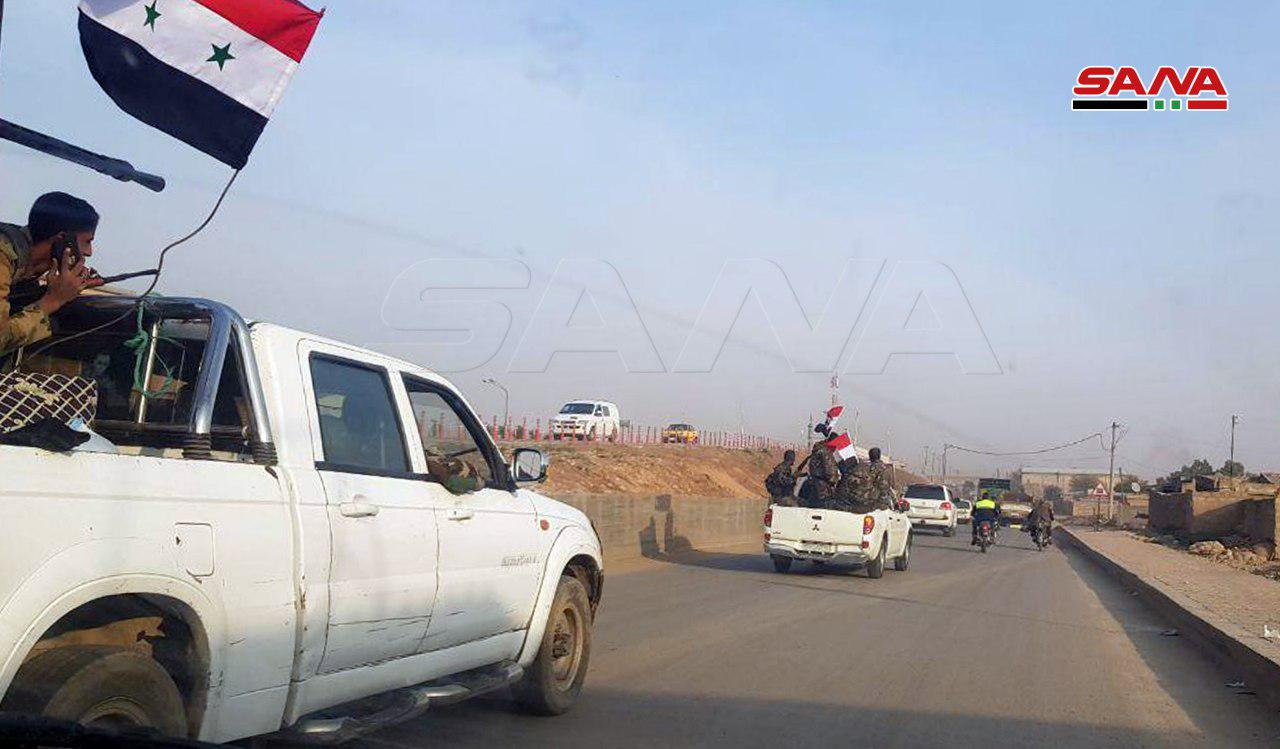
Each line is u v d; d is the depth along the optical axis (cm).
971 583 1869
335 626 466
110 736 317
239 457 452
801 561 1997
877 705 773
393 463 541
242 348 456
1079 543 3628
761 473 5384
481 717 679
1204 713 812
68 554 342
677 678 841
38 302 423
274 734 464
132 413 471
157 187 477
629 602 1332
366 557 488
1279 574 2328
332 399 509
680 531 2412
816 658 964
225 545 406
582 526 729
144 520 372
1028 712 775
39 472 340
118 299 467
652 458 3891
